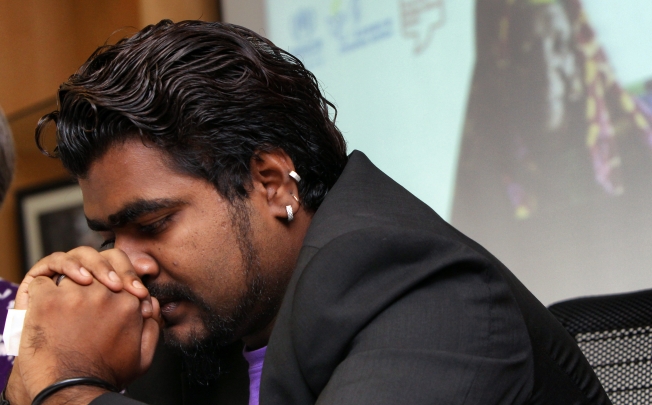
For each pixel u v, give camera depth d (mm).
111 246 915
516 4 2172
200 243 823
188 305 854
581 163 2027
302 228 891
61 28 3215
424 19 2361
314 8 2619
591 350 959
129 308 830
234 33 873
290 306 748
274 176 865
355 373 660
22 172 3574
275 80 880
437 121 2324
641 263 1902
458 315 696
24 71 3299
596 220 1989
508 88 2184
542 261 2094
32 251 3562
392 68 2424
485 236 2213
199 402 1080
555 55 2086
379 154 2441
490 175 2205
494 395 685
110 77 820
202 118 811
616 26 1964
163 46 823
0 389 1250
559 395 817
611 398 930
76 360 787
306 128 898
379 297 697
